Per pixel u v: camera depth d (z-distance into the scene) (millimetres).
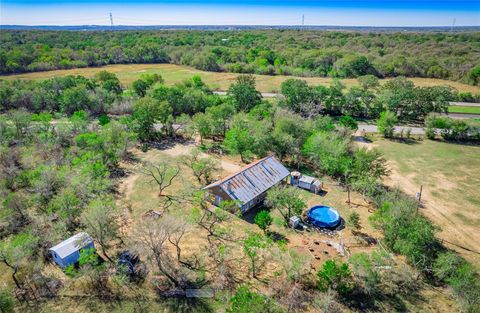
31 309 30281
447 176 56375
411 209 39000
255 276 33969
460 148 68625
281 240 38938
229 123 71812
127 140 61531
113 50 165500
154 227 33906
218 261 35812
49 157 56312
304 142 61438
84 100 84438
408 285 33250
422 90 86625
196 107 84312
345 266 31906
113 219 39375
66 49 162125
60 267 34688
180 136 73250
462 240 40500
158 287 32562
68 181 45688
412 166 60000
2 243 35156
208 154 64062
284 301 30750
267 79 131750
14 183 49500
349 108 89688
